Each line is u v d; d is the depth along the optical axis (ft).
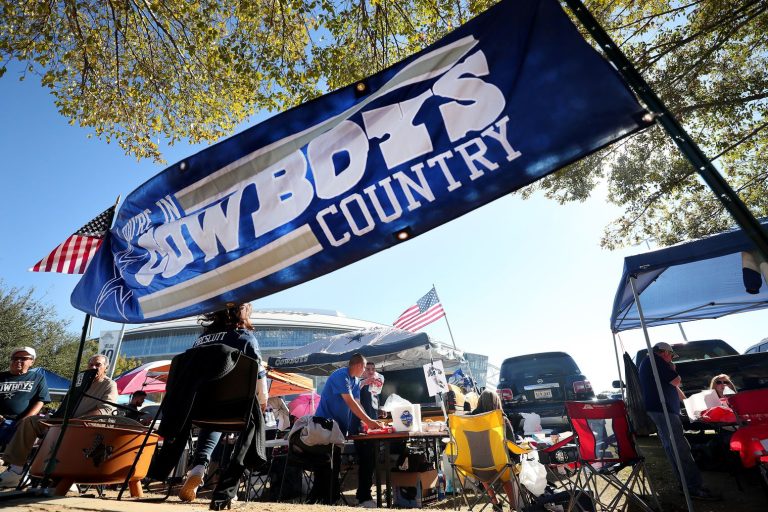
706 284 20.95
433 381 24.91
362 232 6.82
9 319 71.97
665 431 15.49
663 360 16.24
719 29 24.61
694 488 14.57
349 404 15.89
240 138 8.38
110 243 10.18
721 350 29.84
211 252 8.21
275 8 24.23
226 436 16.75
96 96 26.66
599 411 13.60
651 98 5.33
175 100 28.66
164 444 8.00
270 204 7.81
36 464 10.35
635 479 13.25
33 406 17.81
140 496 12.10
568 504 13.55
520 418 23.85
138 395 24.91
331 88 25.16
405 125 6.91
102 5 25.66
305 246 7.25
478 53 6.61
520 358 29.50
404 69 7.19
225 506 8.30
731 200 4.65
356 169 7.14
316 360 30.19
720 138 31.99
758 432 10.64
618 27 25.79
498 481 14.11
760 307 24.09
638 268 14.69
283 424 24.22
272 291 7.38
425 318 29.58
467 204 6.10
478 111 6.37
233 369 9.02
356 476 25.58
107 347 34.14
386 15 23.76
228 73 26.89
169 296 8.60
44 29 23.21
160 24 25.22
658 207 37.88
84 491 15.64
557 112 5.77
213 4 24.09
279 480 19.21
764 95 26.37
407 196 6.63
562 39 6.01
